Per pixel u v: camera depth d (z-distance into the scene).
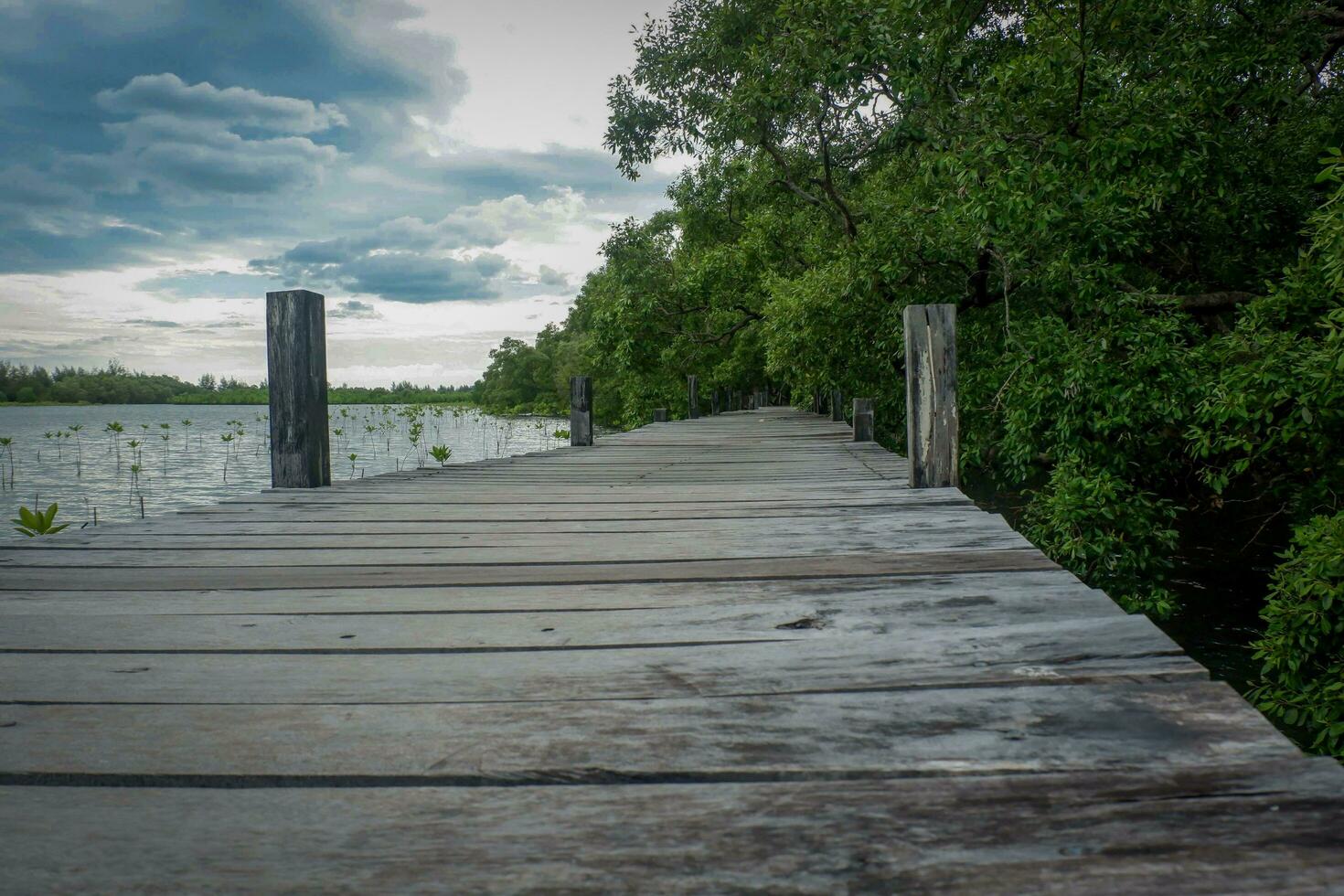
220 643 1.76
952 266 11.27
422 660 1.63
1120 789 1.00
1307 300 6.66
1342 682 5.28
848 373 13.93
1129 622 1.76
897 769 1.09
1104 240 7.68
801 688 1.42
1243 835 0.89
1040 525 8.27
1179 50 8.00
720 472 6.07
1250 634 9.16
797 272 17.58
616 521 3.55
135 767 1.14
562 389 66.19
